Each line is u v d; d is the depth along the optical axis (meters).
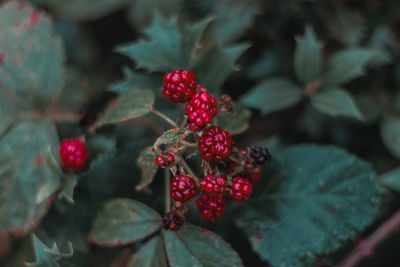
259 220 0.50
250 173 0.46
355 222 0.49
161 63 0.50
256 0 0.60
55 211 0.50
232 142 0.44
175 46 0.50
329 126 0.59
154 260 0.47
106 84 0.66
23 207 0.50
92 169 0.49
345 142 0.59
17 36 0.53
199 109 0.43
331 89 0.54
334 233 0.49
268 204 0.50
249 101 0.55
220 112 0.47
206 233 0.47
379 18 0.60
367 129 0.58
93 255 0.49
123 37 0.69
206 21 0.49
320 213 0.49
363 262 0.55
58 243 0.49
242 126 0.48
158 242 0.47
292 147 0.51
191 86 0.44
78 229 0.50
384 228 0.51
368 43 0.60
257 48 0.62
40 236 0.50
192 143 0.46
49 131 0.52
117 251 0.50
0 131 0.52
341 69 0.55
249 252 0.52
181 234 0.47
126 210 0.47
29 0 0.66
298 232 0.49
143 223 0.47
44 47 0.53
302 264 0.48
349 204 0.49
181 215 0.46
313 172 0.50
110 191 0.49
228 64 0.50
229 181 0.45
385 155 0.58
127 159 0.50
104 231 0.47
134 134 0.56
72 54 0.67
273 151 0.51
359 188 0.50
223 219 0.50
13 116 0.52
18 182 0.51
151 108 0.46
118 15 0.70
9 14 0.54
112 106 0.49
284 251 0.48
